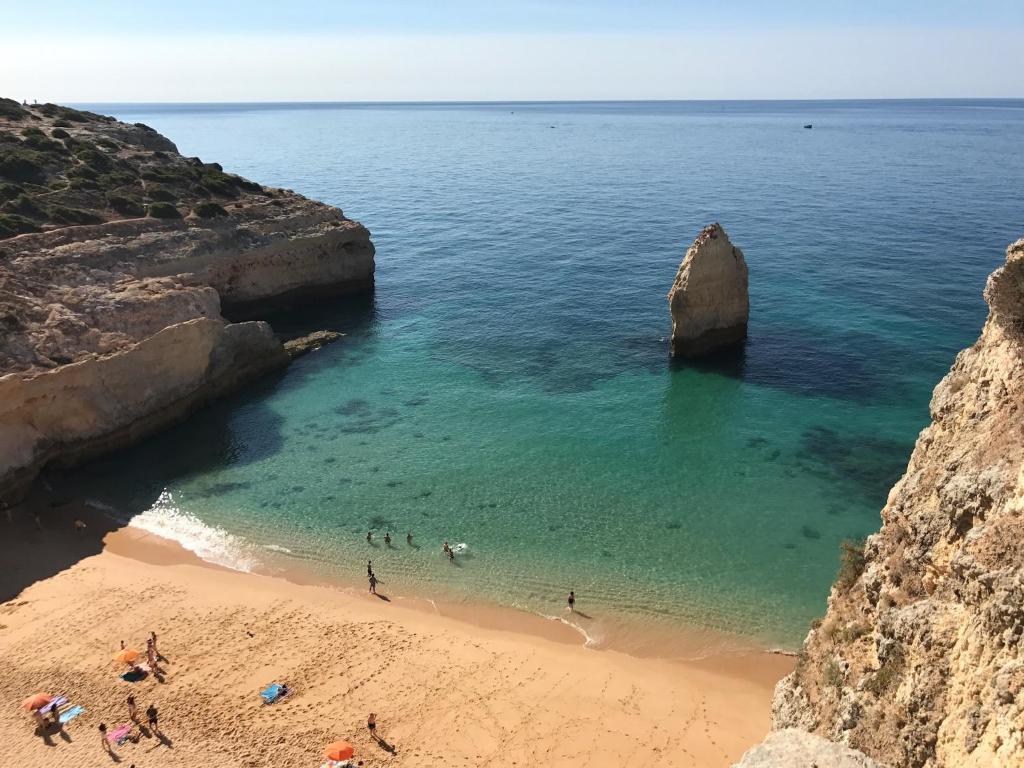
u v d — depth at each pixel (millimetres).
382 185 156750
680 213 113750
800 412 48875
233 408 52625
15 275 52031
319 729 25219
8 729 24969
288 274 75062
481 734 25172
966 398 18812
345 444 47000
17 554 35906
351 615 31656
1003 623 11938
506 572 34469
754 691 27203
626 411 50219
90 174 72750
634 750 24516
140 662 28375
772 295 71188
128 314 51969
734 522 37562
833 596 20469
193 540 37375
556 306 73625
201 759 23797
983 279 72500
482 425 49031
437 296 79188
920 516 16672
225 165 196625
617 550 35750
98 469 44281
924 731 13328
